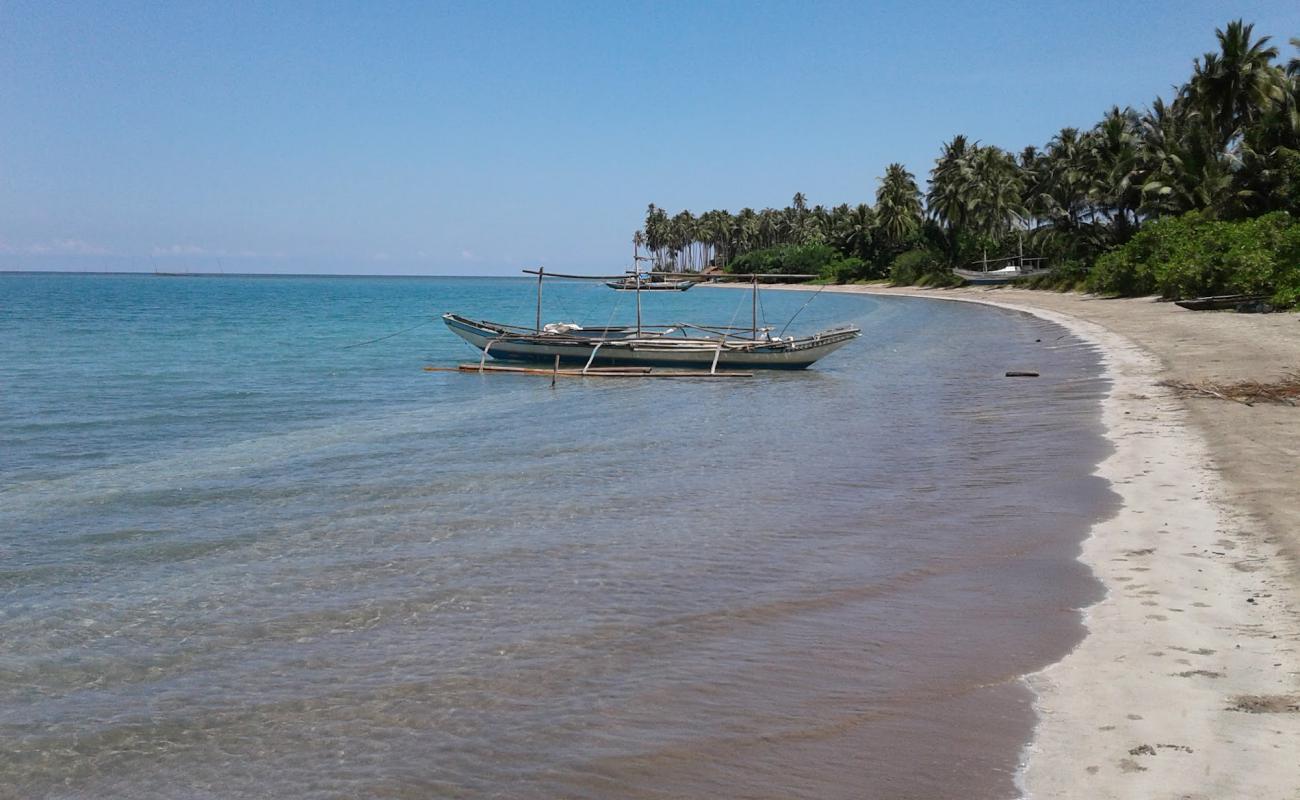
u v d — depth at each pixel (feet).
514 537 36.86
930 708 20.75
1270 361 77.87
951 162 364.17
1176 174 200.54
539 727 20.75
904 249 408.05
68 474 52.06
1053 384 78.07
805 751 19.16
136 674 24.67
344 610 28.91
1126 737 18.67
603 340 109.81
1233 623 24.07
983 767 18.10
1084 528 34.24
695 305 338.54
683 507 41.19
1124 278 203.10
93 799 18.72
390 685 23.27
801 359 104.58
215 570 33.65
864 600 28.30
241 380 99.86
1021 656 23.26
